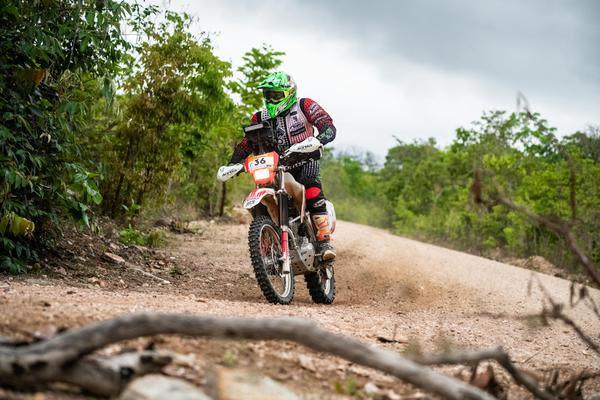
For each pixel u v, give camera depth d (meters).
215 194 16.03
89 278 6.88
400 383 3.53
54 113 7.16
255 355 3.48
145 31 9.80
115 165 10.39
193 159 14.56
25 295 4.54
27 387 2.60
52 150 7.14
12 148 6.67
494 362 4.52
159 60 10.59
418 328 5.52
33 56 6.69
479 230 24.19
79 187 7.05
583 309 8.70
